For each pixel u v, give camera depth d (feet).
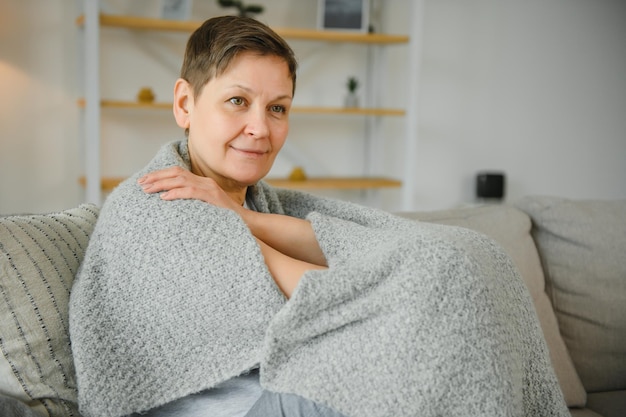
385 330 2.68
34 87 9.68
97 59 8.68
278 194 4.09
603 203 5.24
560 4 12.56
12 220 3.23
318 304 2.73
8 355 2.85
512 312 2.96
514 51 12.34
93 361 2.86
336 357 2.72
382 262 2.77
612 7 12.96
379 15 11.24
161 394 2.90
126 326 2.93
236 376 3.04
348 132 11.42
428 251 2.76
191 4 9.59
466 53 12.01
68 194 10.04
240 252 2.92
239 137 3.24
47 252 3.18
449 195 12.25
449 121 12.06
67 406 2.97
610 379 4.89
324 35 9.82
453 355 2.63
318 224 3.26
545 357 3.09
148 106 9.16
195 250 2.92
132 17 8.87
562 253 5.00
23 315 2.93
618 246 4.96
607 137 13.29
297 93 11.03
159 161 3.39
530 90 12.55
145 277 2.93
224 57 3.13
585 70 12.94
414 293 2.68
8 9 9.44
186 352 2.94
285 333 2.75
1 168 9.63
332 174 11.42
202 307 2.90
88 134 8.79
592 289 4.89
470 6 11.93
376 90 11.28
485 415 2.63
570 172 13.10
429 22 11.69
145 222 2.99
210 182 3.23
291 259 3.08
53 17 9.67
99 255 3.04
